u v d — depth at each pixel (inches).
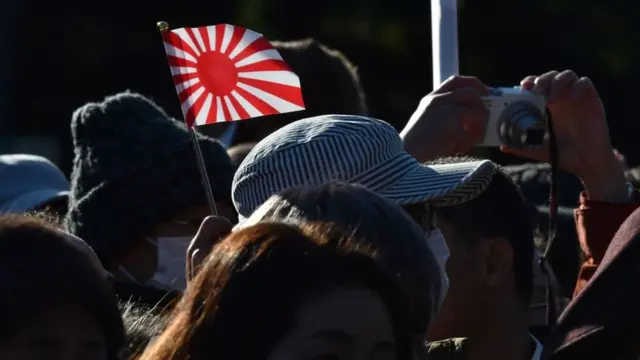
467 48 1079.0
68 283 186.9
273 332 186.4
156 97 1280.8
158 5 1293.1
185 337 193.6
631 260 267.6
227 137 436.5
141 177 354.9
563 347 269.3
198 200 354.0
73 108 1376.7
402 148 275.3
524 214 311.0
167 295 299.6
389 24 1095.0
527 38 1085.1
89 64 1343.5
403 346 192.4
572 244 428.5
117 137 363.3
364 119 269.7
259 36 294.0
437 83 366.3
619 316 264.8
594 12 1080.8
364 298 188.1
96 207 355.9
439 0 367.6
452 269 303.3
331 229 196.1
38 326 184.1
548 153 352.5
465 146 341.1
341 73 442.9
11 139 1363.2
